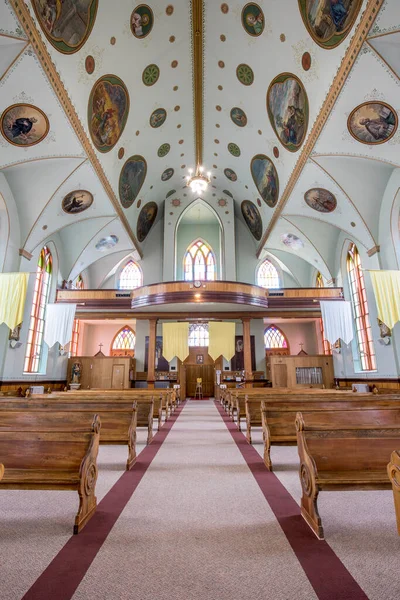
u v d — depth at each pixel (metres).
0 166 9.79
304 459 3.15
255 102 12.28
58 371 17.08
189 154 17.56
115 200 14.37
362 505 3.53
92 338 25.42
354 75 8.07
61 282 17.23
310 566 2.39
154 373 18.28
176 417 11.41
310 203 13.44
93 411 5.20
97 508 3.45
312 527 2.94
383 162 10.00
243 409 8.44
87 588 2.15
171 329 18.17
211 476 4.56
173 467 5.02
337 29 7.75
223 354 17.78
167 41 10.87
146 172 16.39
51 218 12.89
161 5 9.73
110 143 12.04
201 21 10.70
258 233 19.95
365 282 13.56
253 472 4.74
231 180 18.97
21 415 4.43
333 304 15.59
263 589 2.14
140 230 19.66
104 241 17.88
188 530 2.96
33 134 9.33
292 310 18.03
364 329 14.78
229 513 3.32
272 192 15.33
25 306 13.03
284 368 18.70
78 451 3.34
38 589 2.14
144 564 2.43
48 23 7.23
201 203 21.41
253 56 10.77
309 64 9.14
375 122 8.89
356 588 2.14
